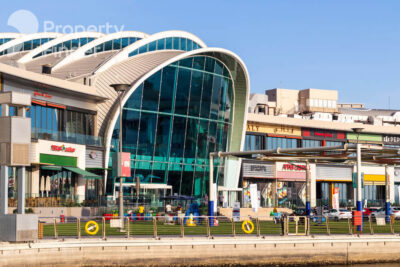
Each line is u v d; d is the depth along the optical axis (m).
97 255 34.81
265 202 94.00
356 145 47.22
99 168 66.56
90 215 60.34
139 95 72.38
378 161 58.62
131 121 72.06
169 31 81.19
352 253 41.31
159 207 66.44
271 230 48.31
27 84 58.19
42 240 33.94
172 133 76.44
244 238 38.59
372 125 106.56
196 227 49.66
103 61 75.06
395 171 109.25
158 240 36.41
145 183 74.25
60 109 63.34
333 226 54.00
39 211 55.25
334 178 101.88
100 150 68.06
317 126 100.81
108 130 69.25
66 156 61.69
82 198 63.31
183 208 67.75
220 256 37.69
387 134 109.00
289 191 96.81
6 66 54.84
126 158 44.91
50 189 60.16
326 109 122.12
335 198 57.03
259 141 95.25
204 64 78.50
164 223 53.03
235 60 80.06
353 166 104.50
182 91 76.69
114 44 82.12
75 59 79.06
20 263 32.19
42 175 59.31
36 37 86.31
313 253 40.16
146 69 73.38
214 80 80.44
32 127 58.16
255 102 107.94
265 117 94.75
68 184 62.81
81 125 66.69
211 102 80.62
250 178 92.31
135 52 77.94
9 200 53.31
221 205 80.75
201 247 37.25
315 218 55.31
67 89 62.84
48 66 71.19
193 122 78.62
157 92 74.12
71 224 52.22
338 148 47.22
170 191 77.00
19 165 33.12
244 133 85.62
